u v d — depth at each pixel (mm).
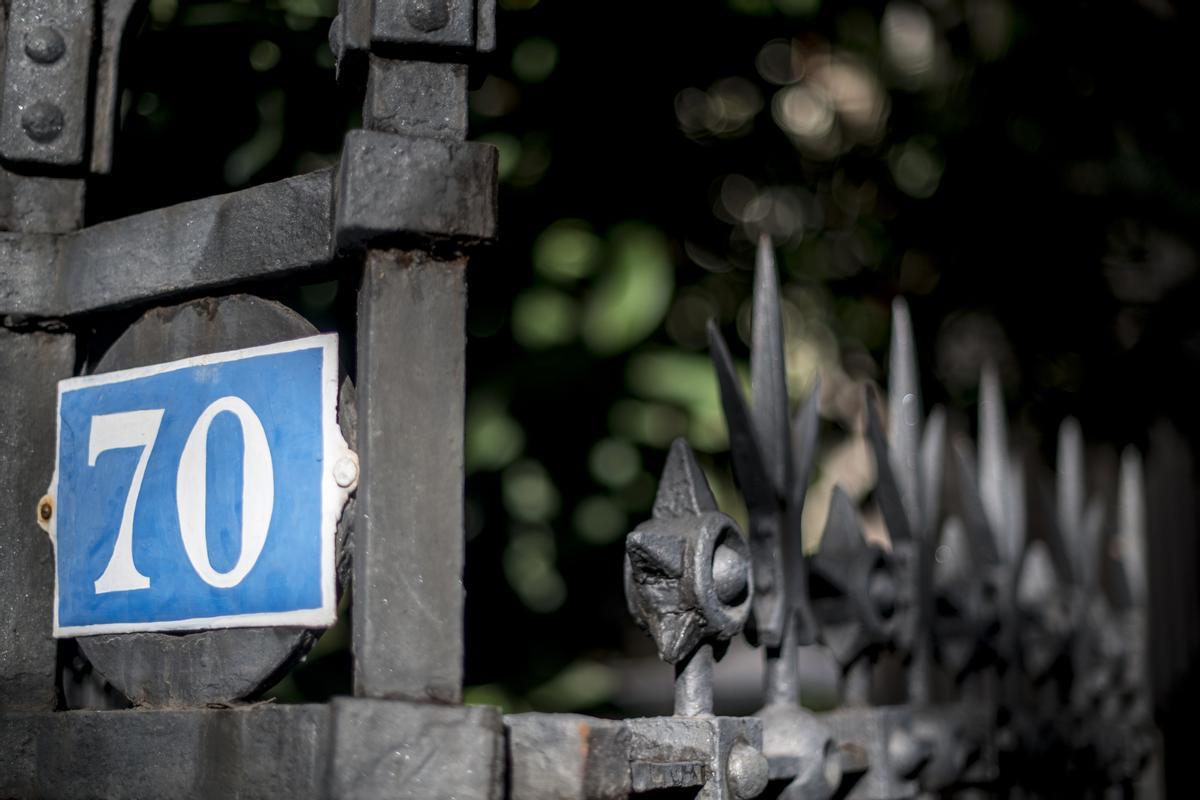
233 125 4066
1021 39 5848
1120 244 6379
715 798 2346
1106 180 6254
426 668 2074
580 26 4562
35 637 2508
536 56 4430
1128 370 6359
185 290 2410
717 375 2744
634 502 4426
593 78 4633
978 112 5938
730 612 2432
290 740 2100
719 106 5121
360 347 2184
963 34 5836
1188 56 6070
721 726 2381
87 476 2482
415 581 2092
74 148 2588
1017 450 4156
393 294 2166
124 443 2447
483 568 4340
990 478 3889
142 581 2381
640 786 2195
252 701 2283
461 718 2039
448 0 2236
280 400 2279
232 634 2285
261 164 4074
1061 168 6219
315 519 2197
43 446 2557
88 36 2623
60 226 2604
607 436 4398
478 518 4297
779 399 2793
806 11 4879
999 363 6312
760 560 2719
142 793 2285
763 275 2846
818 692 6078
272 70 4070
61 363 2588
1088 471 5277
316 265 2266
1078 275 6320
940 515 4559
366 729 2010
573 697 4324
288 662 2230
